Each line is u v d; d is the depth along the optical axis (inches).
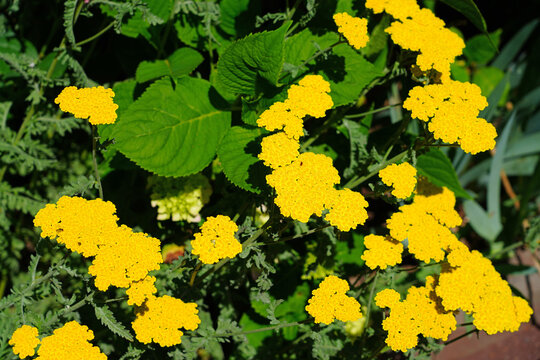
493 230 65.7
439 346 50.8
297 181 47.4
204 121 54.4
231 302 57.7
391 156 57.6
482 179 70.6
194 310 47.7
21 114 60.5
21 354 45.7
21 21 57.7
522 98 65.7
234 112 56.3
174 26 55.7
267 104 53.2
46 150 56.5
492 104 57.7
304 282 58.2
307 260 57.2
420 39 51.1
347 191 48.2
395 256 49.4
